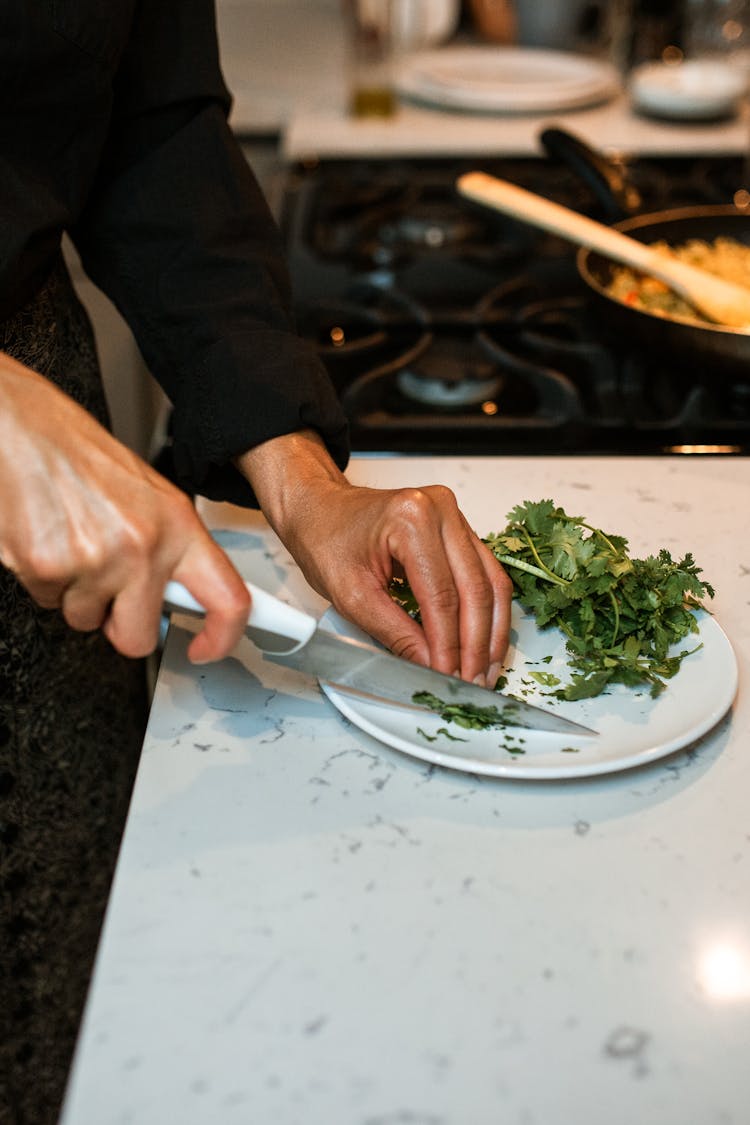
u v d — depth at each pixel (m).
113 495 0.53
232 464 0.81
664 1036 0.48
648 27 2.08
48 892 0.93
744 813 0.59
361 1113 0.45
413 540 0.65
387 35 1.83
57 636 0.88
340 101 1.97
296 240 1.46
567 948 0.52
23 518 0.53
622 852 0.57
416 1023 0.49
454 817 0.59
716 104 1.83
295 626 0.59
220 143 0.87
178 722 0.66
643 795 0.60
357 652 0.61
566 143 1.33
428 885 0.55
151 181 0.85
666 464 0.95
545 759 0.60
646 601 0.67
